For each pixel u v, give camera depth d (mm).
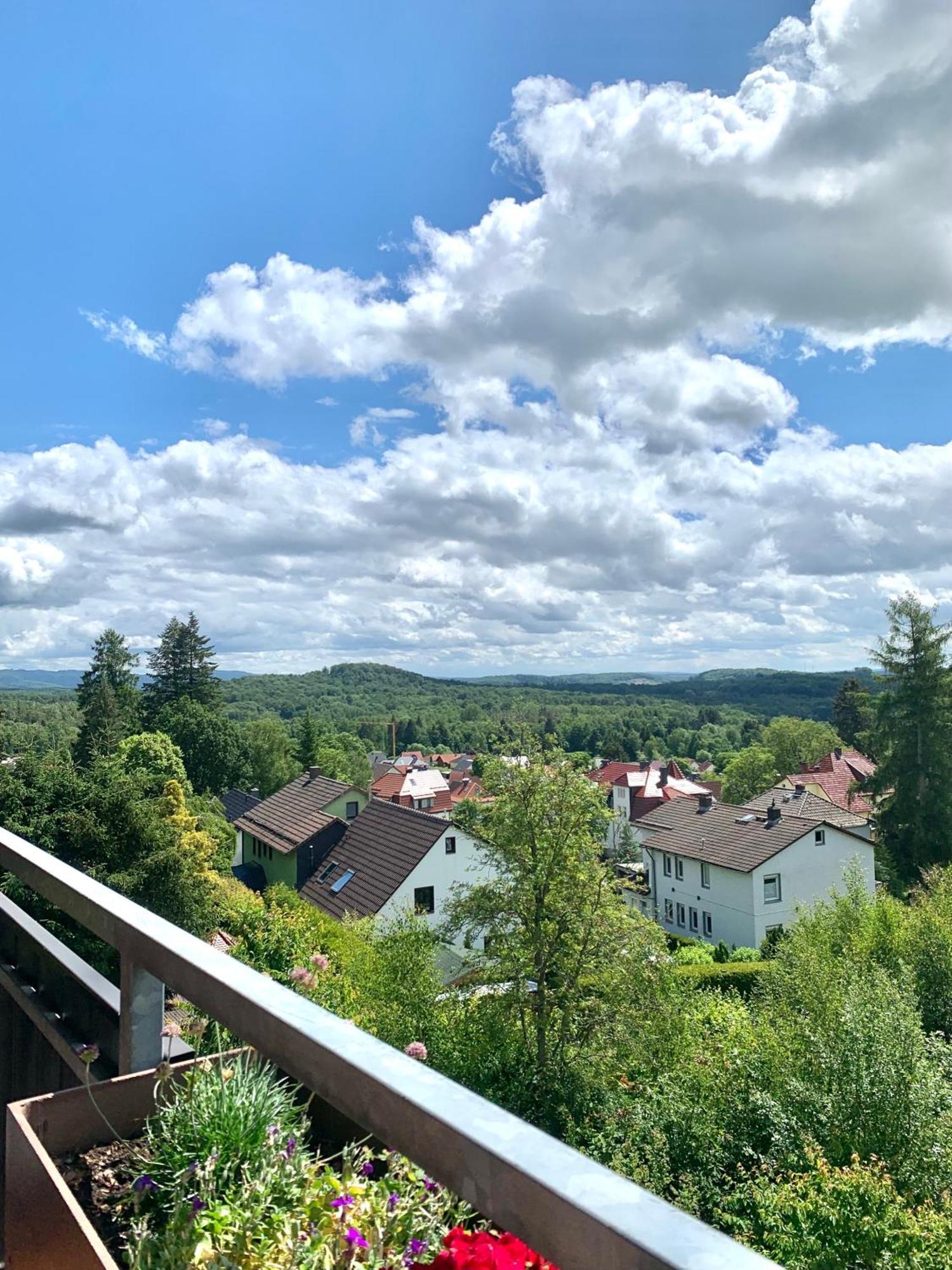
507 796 16578
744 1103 12445
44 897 1683
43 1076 1649
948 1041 18297
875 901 21859
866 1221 9094
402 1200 931
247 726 61125
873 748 34438
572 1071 15438
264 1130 1023
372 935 16406
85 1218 947
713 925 35062
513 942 16281
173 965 1156
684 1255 465
